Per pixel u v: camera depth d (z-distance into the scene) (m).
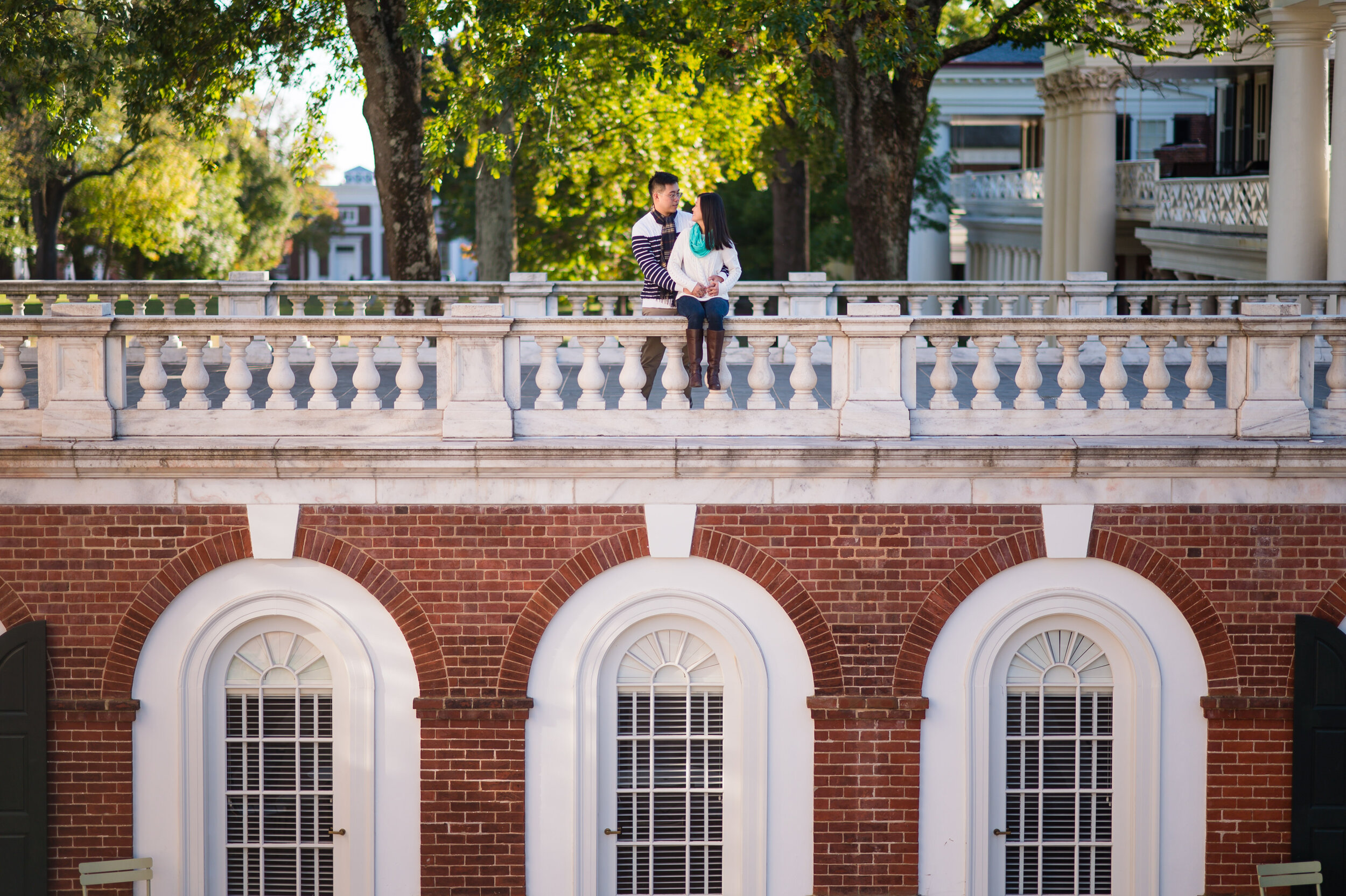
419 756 18.47
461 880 18.58
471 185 64.25
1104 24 36.78
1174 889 18.77
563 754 18.55
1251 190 39.69
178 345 29.69
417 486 17.98
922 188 73.62
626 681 18.80
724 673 18.77
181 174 71.12
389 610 18.17
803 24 29.95
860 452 17.56
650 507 18.05
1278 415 17.81
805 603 18.23
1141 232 50.09
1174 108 67.38
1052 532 18.09
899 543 18.14
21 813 18.20
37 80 37.44
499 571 18.16
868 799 18.55
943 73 78.31
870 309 17.66
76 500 17.88
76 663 18.14
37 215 65.69
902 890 18.67
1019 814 19.05
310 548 18.03
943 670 18.47
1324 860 18.38
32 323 17.52
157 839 18.55
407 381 17.86
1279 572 18.11
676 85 46.22
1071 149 52.66
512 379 17.91
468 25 33.62
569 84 44.88
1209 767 18.52
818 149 52.47
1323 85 34.12
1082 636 18.77
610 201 53.00
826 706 18.33
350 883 18.70
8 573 17.94
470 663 18.30
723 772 18.88
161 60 37.00
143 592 18.06
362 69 36.06
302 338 29.69
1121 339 17.92
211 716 18.72
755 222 70.25
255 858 19.02
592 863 18.72
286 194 96.75
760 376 17.95
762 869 18.67
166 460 17.58
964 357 30.16
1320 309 29.27
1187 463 17.66
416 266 34.62
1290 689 18.33
